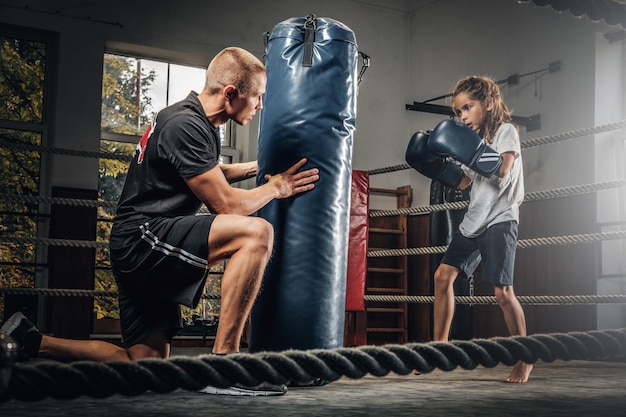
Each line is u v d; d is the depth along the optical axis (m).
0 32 6.51
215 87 2.36
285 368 1.27
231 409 1.85
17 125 6.48
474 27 7.54
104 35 6.75
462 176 3.24
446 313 3.17
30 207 6.46
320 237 2.52
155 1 7.01
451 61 7.80
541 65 6.80
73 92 6.59
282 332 2.50
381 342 7.77
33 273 6.39
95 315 6.61
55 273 6.32
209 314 7.09
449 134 2.85
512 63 7.11
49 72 6.66
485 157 2.82
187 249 2.21
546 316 6.46
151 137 2.30
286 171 2.51
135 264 2.26
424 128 8.02
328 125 2.56
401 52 8.30
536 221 6.60
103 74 6.96
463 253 3.14
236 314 2.16
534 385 2.72
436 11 8.02
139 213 2.29
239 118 2.41
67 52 6.59
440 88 7.91
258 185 2.63
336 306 2.56
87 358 2.33
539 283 6.51
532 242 3.55
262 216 2.58
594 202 6.16
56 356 2.33
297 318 2.49
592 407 1.99
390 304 7.87
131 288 2.32
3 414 1.71
